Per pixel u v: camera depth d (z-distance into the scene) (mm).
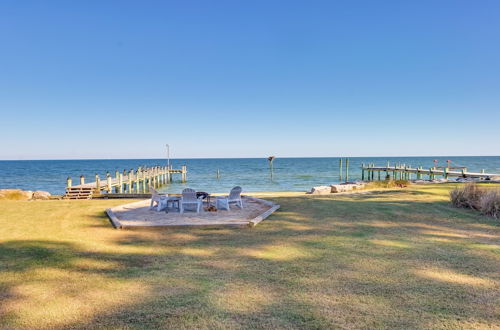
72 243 6098
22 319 3158
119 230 7215
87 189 19781
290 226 7438
